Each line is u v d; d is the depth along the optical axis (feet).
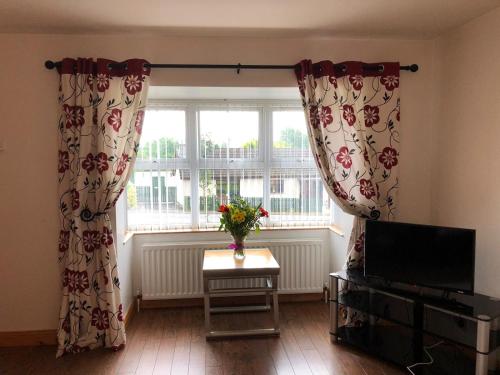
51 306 9.21
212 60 9.23
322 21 8.27
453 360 8.07
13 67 8.75
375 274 8.57
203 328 9.96
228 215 9.66
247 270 9.04
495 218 7.78
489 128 7.88
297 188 11.63
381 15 7.98
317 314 10.77
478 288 8.27
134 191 11.09
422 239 7.96
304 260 11.32
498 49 7.61
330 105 9.12
